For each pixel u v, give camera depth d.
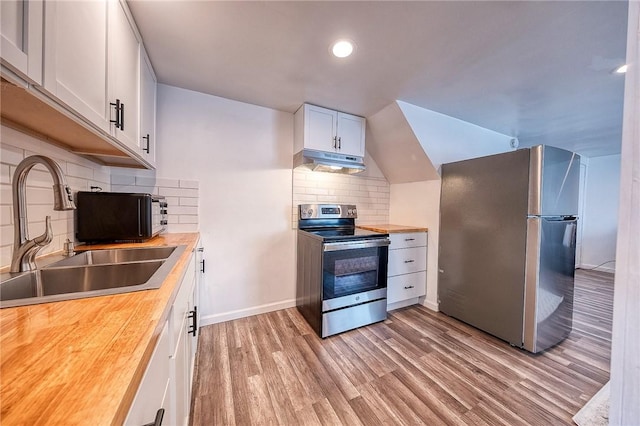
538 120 2.63
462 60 1.64
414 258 2.67
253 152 2.37
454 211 2.42
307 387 1.49
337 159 2.44
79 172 1.42
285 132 2.51
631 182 0.65
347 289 2.19
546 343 1.89
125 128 1.21
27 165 0.87
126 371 0.41
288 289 2.58
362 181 3.02
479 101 2.22
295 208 2.59
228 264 2.29
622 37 1.39
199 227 2.17
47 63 0.66
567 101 2.19
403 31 1.38
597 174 4.55
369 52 1.57
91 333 0.52
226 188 2.26
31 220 1.05
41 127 0.98
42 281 0.93
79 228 1.39
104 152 1.39
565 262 2.00
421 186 2.81
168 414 0.76
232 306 2.33
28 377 0.39
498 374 1.63
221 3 1.19
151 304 0.67
